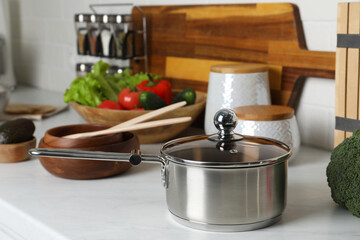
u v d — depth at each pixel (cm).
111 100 146
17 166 118
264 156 77
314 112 130
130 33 165
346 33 105
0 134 119
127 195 97
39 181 107
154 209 90
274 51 133
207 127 130
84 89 139
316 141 131
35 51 239
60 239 80
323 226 81
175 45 162
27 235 89
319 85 128
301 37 128
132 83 151
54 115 175
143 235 79
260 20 135
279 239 76
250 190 76
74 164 103
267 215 78
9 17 239
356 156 82
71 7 210
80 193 99
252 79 124
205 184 76
